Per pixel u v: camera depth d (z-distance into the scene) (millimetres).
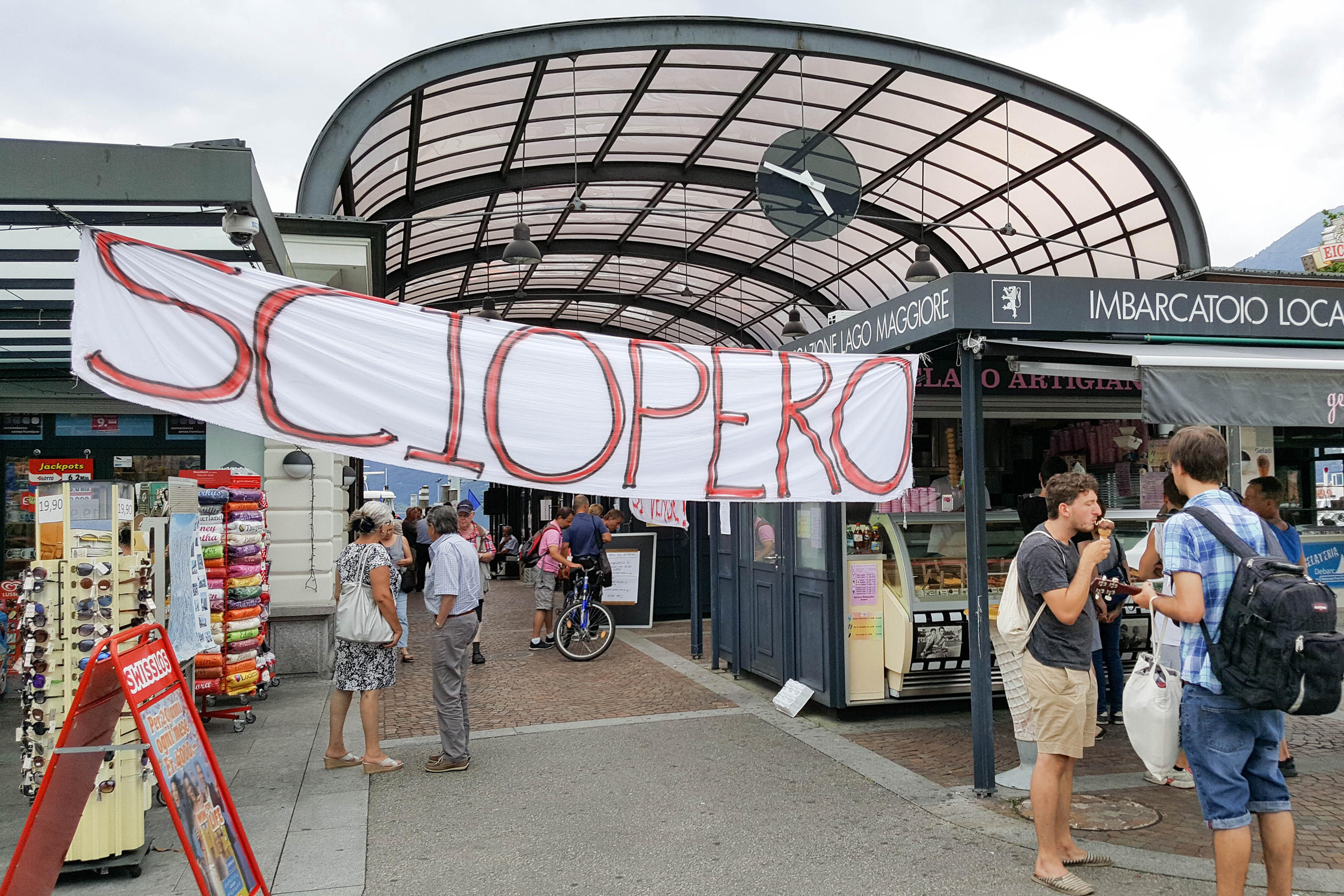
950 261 17281
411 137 12336
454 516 6293
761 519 8641
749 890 4211
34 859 3506
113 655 3369
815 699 7500
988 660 5449
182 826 3398
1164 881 4215
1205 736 3562
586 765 6266
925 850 4621
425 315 4816
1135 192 13469
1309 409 5289
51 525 4676
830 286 19312
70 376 9078
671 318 23641
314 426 4566
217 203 4312
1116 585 4230
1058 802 4352
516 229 12742
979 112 12508
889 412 5781
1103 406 8133
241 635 7469
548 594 11484
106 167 4180
